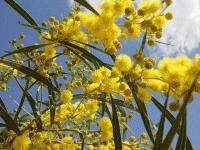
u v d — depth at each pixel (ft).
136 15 0.47
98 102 0.65
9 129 0.59
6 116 0.56
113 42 0.51
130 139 0.63
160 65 0.41
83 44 0.55
